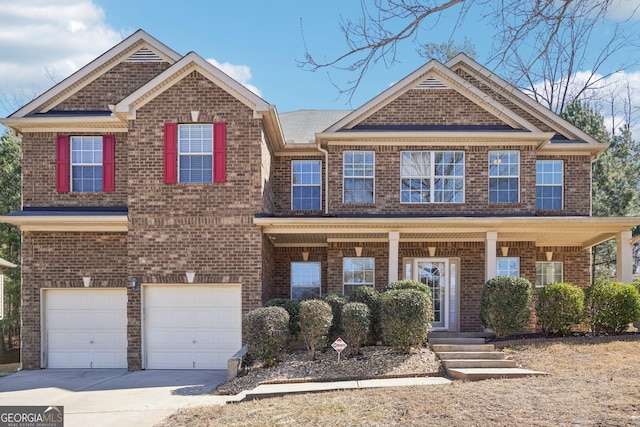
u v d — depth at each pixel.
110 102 18.17
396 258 16.11
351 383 11.41
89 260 16.81
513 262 18.86
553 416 8.17
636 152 28.73
